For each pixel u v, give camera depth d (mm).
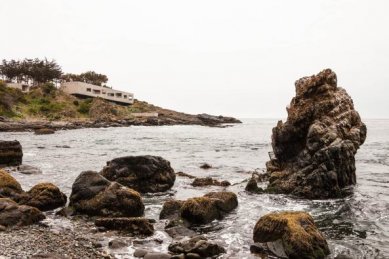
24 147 49562
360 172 31875
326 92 25094
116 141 63312
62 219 16828
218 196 18984
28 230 14781
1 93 106562
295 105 25922
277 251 12750
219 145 60625
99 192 17969
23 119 101125
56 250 12422
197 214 16406
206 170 33438
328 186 21922
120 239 14023
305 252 12281
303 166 23500
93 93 145250
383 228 16234
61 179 27312
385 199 21703
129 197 17766
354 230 15984
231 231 15641
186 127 128625
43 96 127250
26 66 151750
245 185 25781
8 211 15734
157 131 97938
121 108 146875
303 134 24719
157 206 20125
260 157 43906
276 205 20375
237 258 12383
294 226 12859
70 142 59375
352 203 20781
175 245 12891
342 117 24578
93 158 39750
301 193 22266
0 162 31891
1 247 12258
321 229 16156
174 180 25359
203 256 12359
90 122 110875
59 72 156125
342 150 22938
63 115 115625
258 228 13836
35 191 18781
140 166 23734
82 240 13734
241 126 161500
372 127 181875
